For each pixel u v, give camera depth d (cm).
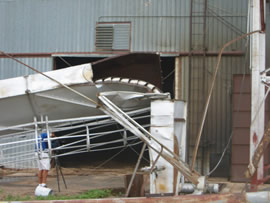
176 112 915
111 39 1591
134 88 973
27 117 1001
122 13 1594
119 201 732
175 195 761
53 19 1625
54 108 993
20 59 1625
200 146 1484
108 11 1602
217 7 1535
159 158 856
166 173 852
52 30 1622
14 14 1645
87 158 1905
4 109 971
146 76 1332
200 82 1519
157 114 876
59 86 958
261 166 848
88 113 1021
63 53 1605
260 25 923
